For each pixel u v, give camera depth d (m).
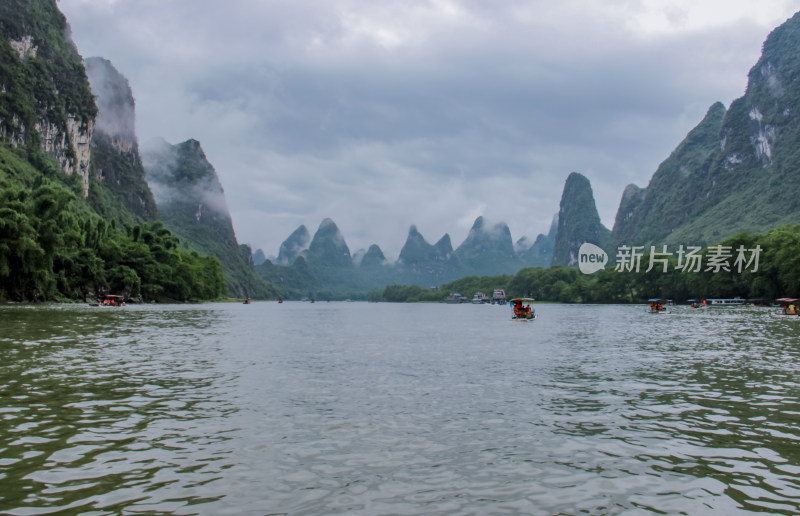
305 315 92.44
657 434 10.98
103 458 9.13
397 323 62.53
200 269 153.50
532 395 15.12
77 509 6.99
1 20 177.75
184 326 45.38
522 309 69.06
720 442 10.42
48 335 31.56
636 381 17.62
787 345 30.08
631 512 7.16
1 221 68.62
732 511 7.21
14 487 7.75
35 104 179.62
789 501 7.55
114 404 13.45
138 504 7.19
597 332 42.78
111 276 107.56
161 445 9.94
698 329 44.62
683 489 7.99
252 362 22.12
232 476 8.34
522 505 7.36
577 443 10.33
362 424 11.67
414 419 12.19
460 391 15.70
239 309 116.38
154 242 134.00
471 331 45.22
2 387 15.49
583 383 17.23
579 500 7.56
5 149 152.00
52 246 79.50
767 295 101.62
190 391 15.33
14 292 75.19
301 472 8.58
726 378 18.25
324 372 19.44
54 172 172.00
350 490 7.83
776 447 10.09
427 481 8.24
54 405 13.23
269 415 12.45
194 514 6.89
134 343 28.89
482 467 8.91
